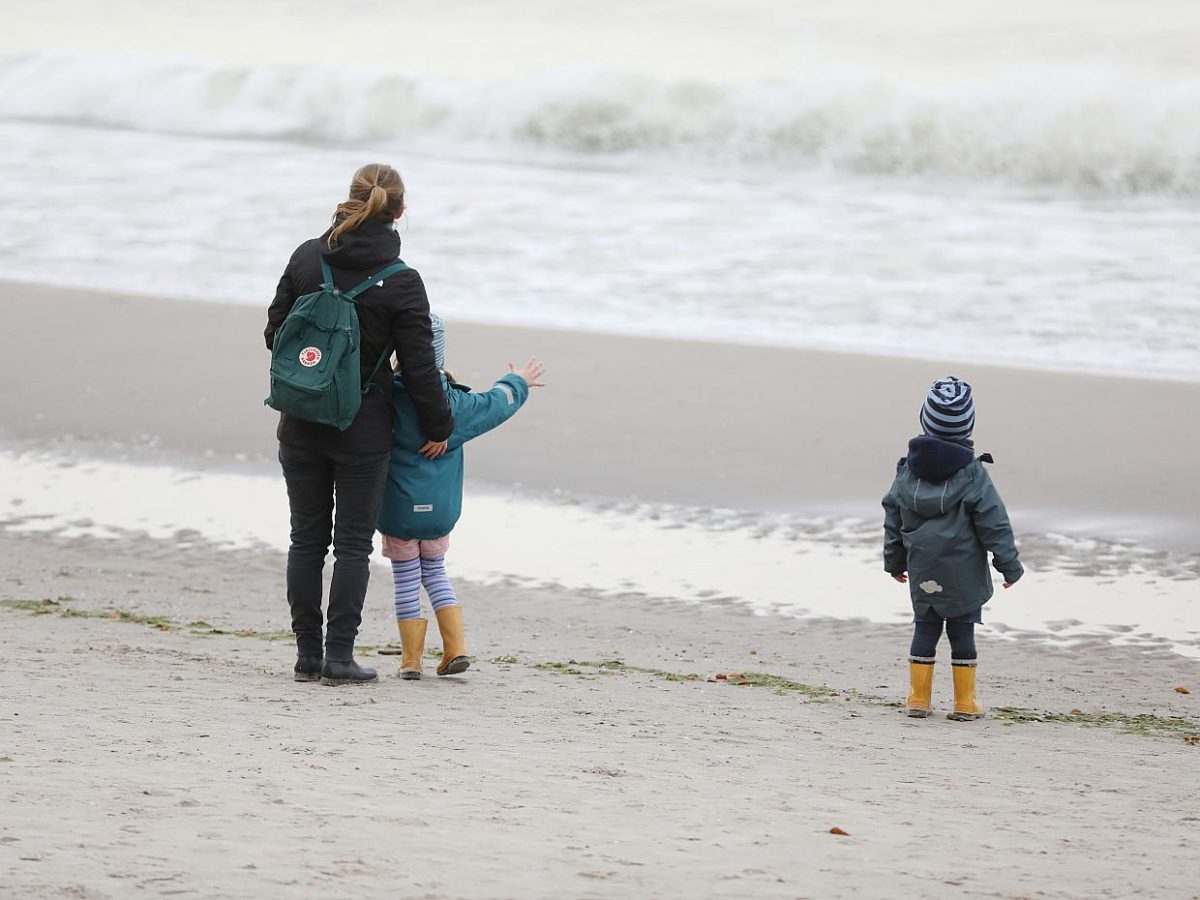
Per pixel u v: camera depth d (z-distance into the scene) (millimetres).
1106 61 108062
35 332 59156
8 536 39062
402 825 13930
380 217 22500
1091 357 54906
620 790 16688
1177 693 28141
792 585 35438
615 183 90375
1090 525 39094
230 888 11086
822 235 76750
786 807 16281
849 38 122688
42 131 107500
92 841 12234
